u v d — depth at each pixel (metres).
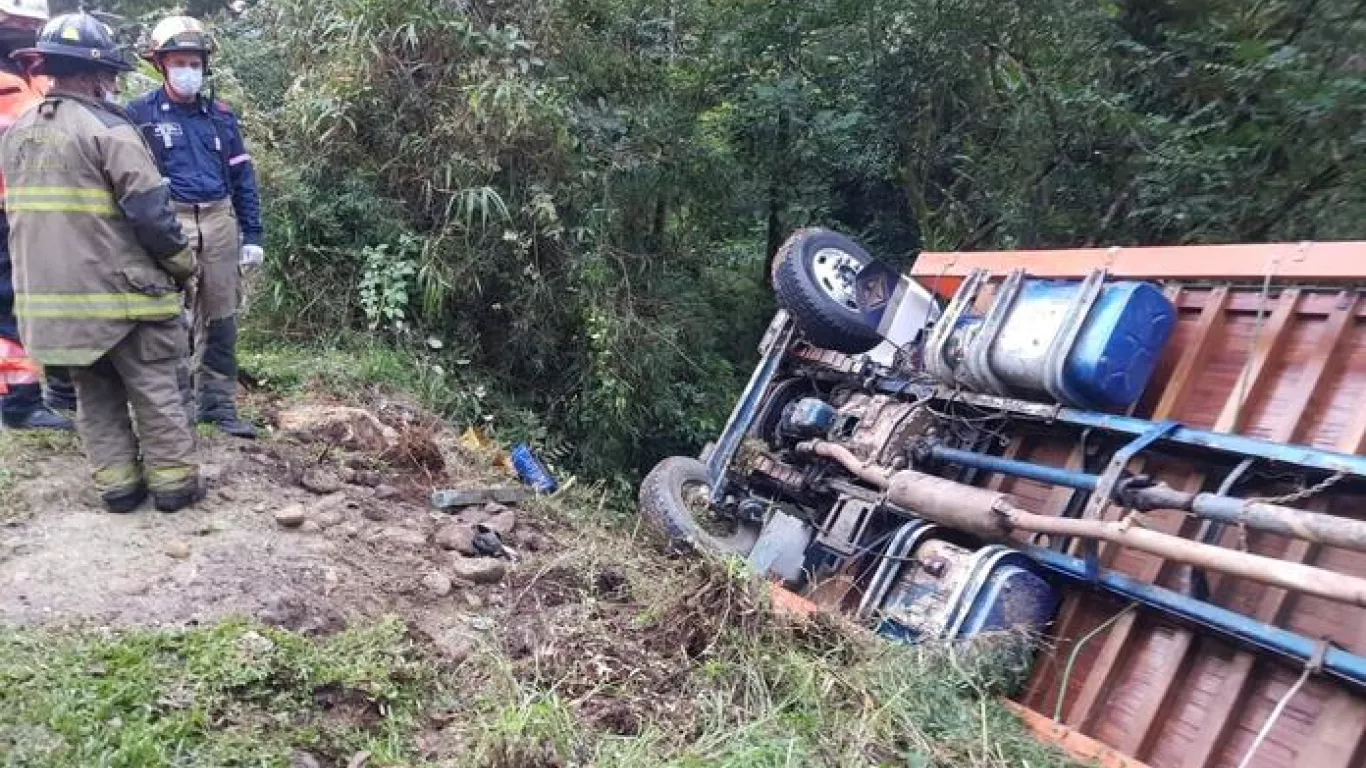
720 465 5.59
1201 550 3.27
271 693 2.90
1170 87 7.45
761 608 3.69
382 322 6.99
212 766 2.57
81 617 3.06
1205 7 7.14
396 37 7.11
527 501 5.14
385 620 3.42
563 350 7.77
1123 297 4.02
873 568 4.49
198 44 4.43
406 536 4.17
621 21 8.15
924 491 4.31
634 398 7.67
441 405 6.49
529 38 7.56
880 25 8.59
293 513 3.96
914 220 9.80
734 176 9.02
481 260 7.16
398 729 2.98
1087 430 4.15
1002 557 3.94
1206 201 6.79
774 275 5.61
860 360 5.47
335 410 5.27
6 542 3.42
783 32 8.99
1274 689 3.31
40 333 3.42
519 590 3.96
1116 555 3.90
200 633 3.05
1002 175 8.41
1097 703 3.67
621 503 7.02
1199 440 3.65
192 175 4.52
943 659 3.66
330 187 7.09
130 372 3.66
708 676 3.40
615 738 3.00
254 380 5.83
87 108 3.47
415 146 7.10
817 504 5.22
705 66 8.86
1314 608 3.27
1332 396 3.57
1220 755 3.34
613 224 7.96
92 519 3.68
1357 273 3.60
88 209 3.41
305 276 6.82
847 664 3.66
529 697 3.11
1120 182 7.66
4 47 4.54
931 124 8.90
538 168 7.31
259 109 7.61
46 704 2.58
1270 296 3.93
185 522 3.79
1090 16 7.71
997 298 4.55
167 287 3.64
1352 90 5.99
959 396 4.76
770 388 5.84
